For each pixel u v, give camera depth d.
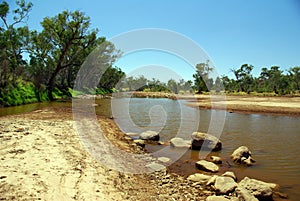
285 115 26.28
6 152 8.34
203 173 8.94
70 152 9.23
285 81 75.19
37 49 38.34
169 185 7.66
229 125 19.75
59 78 50.19
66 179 6.68
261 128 18.47
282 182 8.21
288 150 12.15
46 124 14.70
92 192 6.16
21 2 33.84
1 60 28.19
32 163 7.53
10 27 33.72
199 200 6.71
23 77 34.88
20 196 5.52
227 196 6.85
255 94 70.44
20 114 19.66
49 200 5.50
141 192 6.86
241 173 9.01
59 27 37.38
